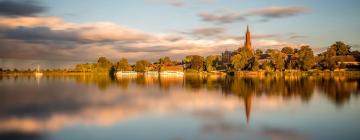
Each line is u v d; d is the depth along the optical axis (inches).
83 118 2201.0
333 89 4286.4
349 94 3617.1
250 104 2903.5
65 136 1692.9
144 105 2891.2
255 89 4525.1
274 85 5255.9
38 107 2785.4
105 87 5457.7
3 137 1674.5
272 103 2952.8
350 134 1707.7
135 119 2158.0
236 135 1706.4
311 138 1636.3
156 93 4165.8
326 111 2453.2
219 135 1711.4
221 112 2449.6
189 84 6087.6
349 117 2188.7
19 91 4539.9
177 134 1733.5
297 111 2469.2
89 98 3543.3
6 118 2226.9
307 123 2005.4
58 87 5462.6
